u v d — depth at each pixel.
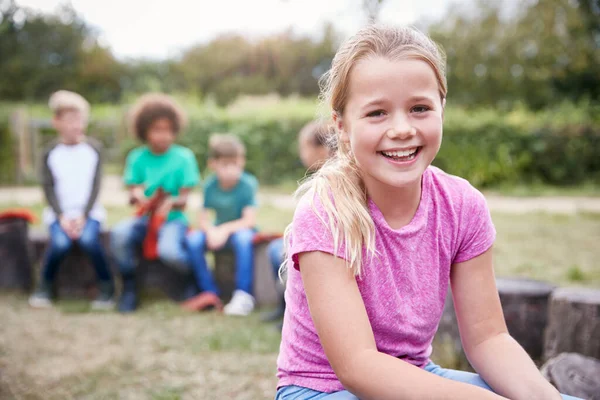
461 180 1.50
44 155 4.34
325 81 1.47
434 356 2.90
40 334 3.53
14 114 11.55
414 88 1.27
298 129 11.21
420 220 1.38
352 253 1.28
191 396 2.62
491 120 11.17
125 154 11.92
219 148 4.20
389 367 1.22
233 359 3.09
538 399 1.31
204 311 4.00
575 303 2.66
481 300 1.46
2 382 2.78
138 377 2.85
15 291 4.48
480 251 1.46
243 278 4.05
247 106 13.18
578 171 11.24
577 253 5.48
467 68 15.55
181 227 4.24
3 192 10.17
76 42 25.91
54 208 4.23
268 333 3.49
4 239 4.46
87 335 3.51
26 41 25.42
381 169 1.30
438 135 1.30
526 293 2.98
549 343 2.79
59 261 4.21
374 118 1.29
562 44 14.90
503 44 15.23
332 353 1.27
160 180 4.21
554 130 11.14
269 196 9.69
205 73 25.36
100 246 4.16
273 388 2.71
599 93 16.30
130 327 3.66
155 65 26.84
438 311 1.43
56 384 2.76
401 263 1.36
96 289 4.37
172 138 4.27
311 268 1.30
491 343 1.44
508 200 9.59
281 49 24.00
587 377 2.04
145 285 4.32
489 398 1.16
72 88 25.56
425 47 1.31
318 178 1.39
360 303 1.29
